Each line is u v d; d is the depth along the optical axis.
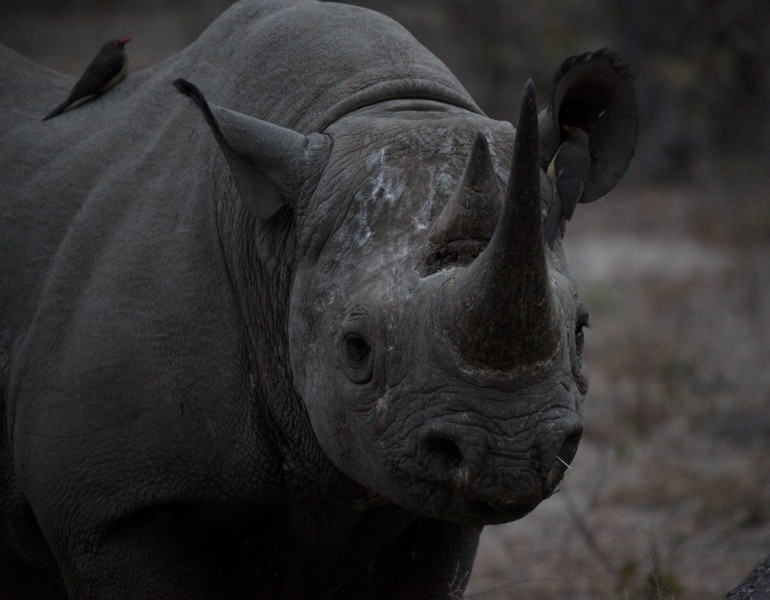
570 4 77.69
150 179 15.99
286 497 14.99
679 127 74.19
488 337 10.84
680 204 66.19
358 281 12.32
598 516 27.89
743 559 24.97
